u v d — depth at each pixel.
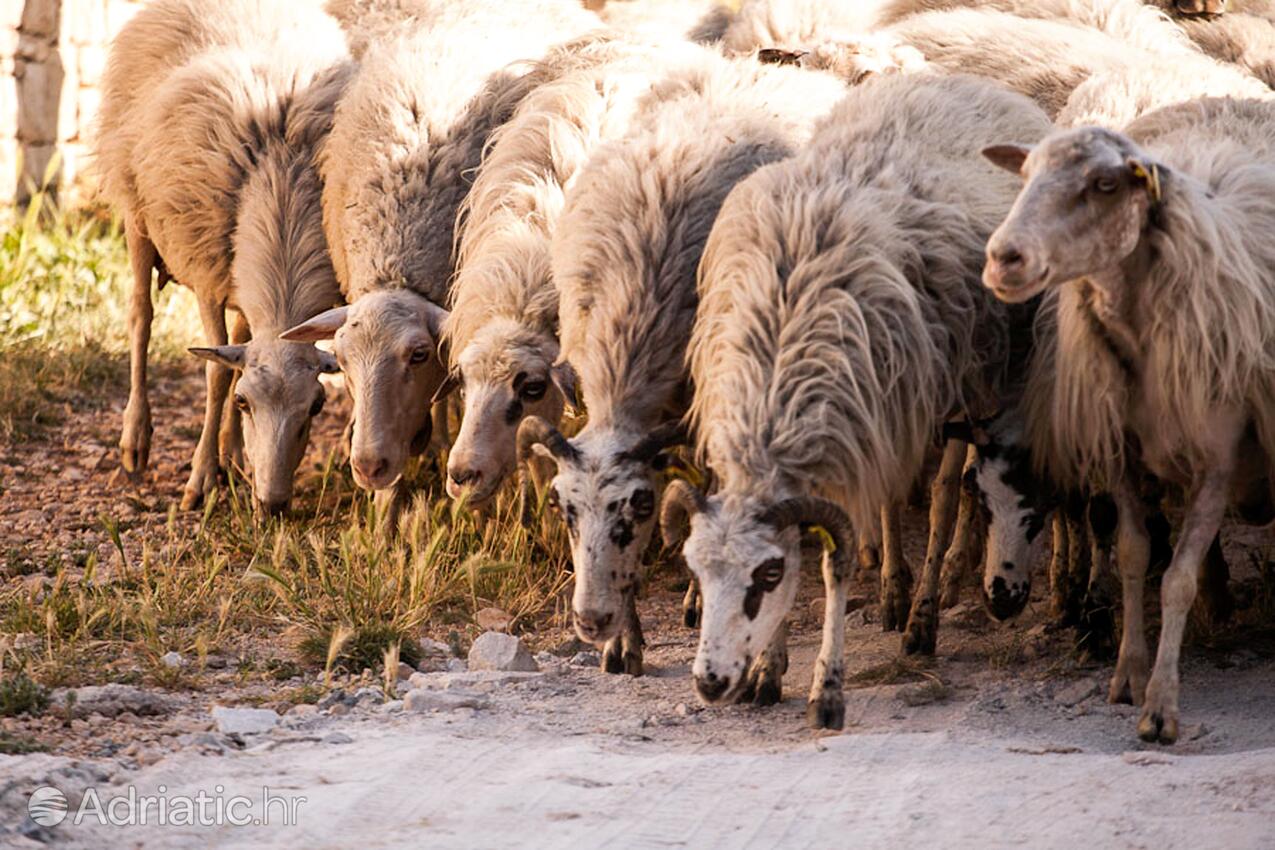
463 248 13.12
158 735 9.01
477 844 7.22
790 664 11.14
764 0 16.72
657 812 7.68
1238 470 9.85
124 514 14.98
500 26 15.68
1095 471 10.04
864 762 8.59
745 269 9.91
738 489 9.23
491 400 12.05
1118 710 9.80
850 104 11.42
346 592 11.72
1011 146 9.42
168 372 20.11
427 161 13.73
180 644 11.12
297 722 9.39
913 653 11.23
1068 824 7.41
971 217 10.38
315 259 14.55
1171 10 16.84
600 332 10.86
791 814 7.66
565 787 8.06
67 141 26.14
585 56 13.99
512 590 12.50
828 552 9.35
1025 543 10.20
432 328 13.34
